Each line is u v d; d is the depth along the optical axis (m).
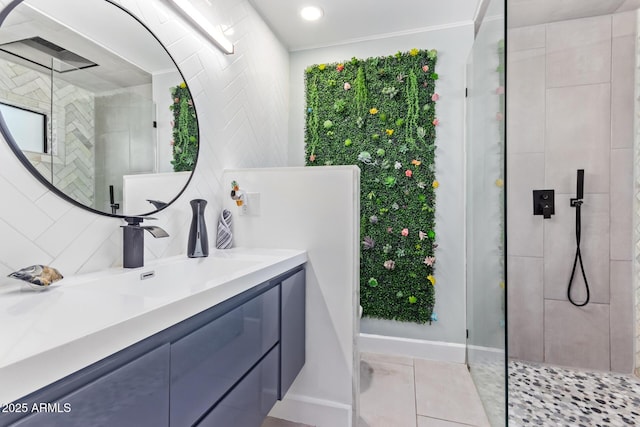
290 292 1.34
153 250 1.22
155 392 0.62
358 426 1.52
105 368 0.54
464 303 2.20
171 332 0.68
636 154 1.93
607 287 2.00
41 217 0.85
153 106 1.21
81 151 0.95
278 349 1.23
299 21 2.16
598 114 2.00
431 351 2.22
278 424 1.53
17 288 0.78
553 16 2.00
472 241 2.01
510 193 2.15
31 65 0.82
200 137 1.47
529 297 2.13
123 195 1.09
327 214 1.51
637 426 1.54
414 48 2.29
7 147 0.77
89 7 0.97
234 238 1.63
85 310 0.64
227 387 0.88
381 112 2.33
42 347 0.44
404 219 2.28
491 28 1.51
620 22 1.95
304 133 2.54
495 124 1.45
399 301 2.29
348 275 1.48
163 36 1.26
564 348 2.07
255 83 2.00
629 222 1.96
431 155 2.22
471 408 1.66
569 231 2.05
